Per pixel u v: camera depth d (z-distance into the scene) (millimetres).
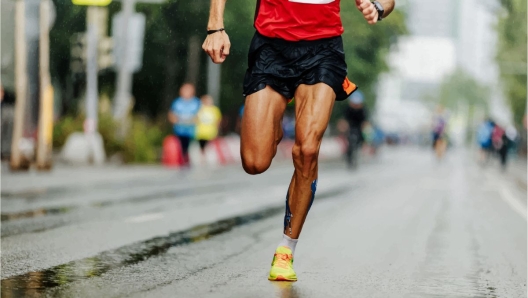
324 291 8719
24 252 10836
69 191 21547
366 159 67062
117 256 10797
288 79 8688
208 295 8219
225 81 60500
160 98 55719
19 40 28266
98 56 42375
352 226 15914
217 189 24938
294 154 8758
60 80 48406
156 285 8719
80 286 8508
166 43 46406
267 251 11797
